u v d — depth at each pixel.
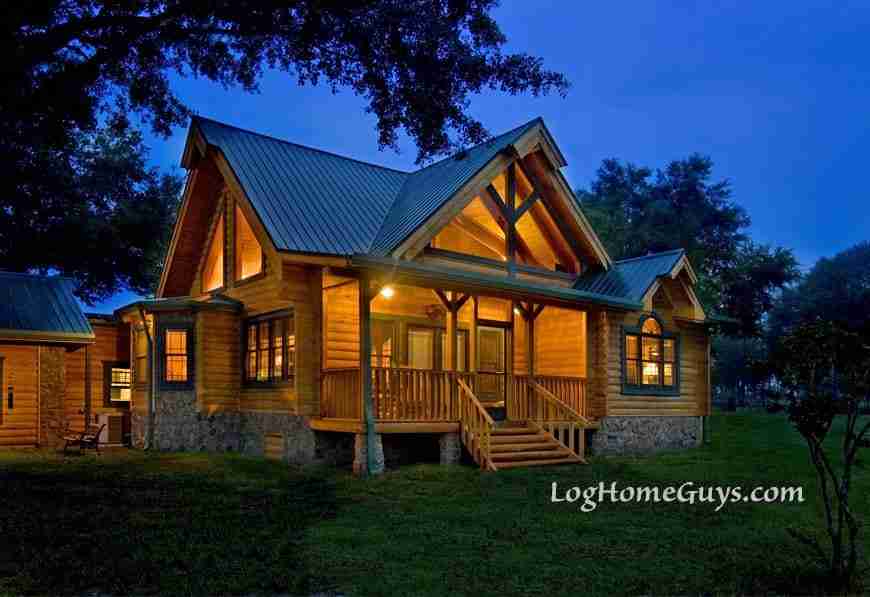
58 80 11.21
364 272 13.18
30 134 12.72
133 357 18.27
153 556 6.96
